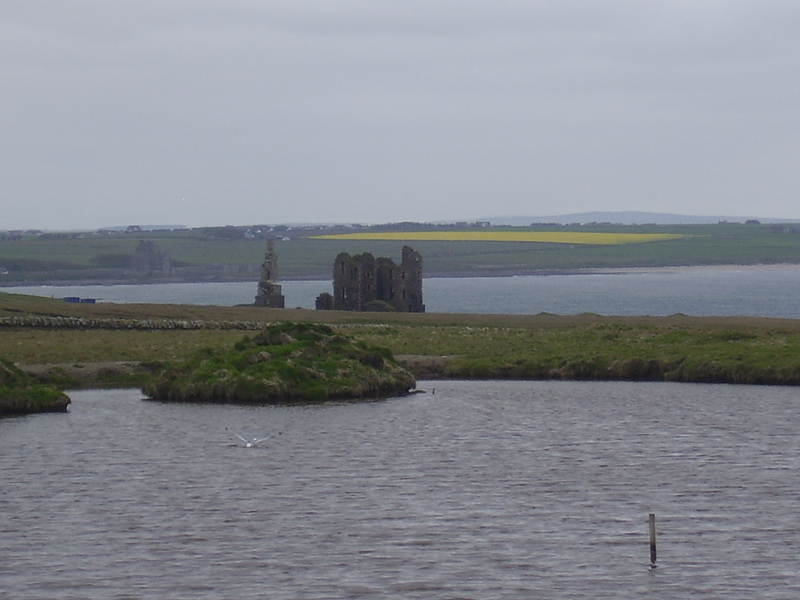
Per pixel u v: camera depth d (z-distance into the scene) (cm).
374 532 7994
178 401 13962
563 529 8025
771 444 10788
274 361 14425
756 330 19725
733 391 14600
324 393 14038
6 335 18938
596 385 15600
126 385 15438
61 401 13225
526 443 10994
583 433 11500
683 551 7531
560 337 19750
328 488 9212
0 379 13262
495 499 8825
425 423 12156
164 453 10569
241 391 13862
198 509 8606
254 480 9500
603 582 7012
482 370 16862
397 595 6838
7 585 7050
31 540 7881
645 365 16462
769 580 7006
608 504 8650
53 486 9319
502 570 7231
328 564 7356
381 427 11906
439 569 7256
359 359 15025
